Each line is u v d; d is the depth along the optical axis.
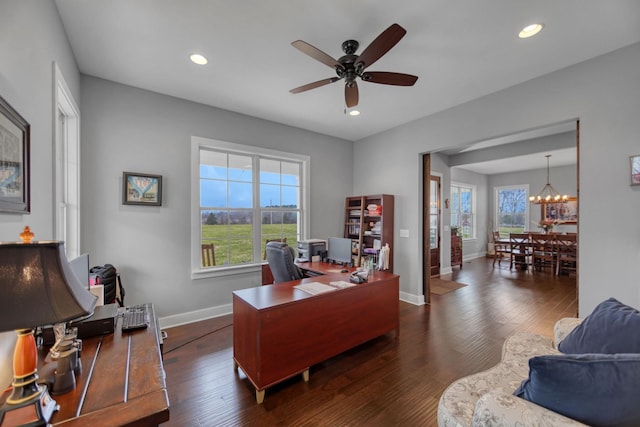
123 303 2.71
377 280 2.71
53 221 1.75
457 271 6.39
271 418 1.77
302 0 1.80
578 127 2.59
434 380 2.18
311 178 4.59
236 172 3.85
